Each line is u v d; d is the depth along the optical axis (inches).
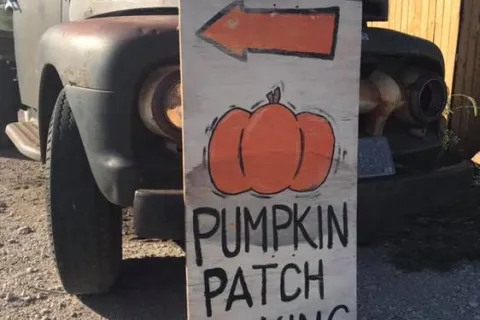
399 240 129.2
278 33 82.6
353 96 86.9
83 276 101.2
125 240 133.6
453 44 179.6
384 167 104.4
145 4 103.4
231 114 81.7
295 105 84.4
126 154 86.6
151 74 85.7
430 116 110.3
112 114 86.1
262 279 84.6
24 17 155.7
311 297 86.6
